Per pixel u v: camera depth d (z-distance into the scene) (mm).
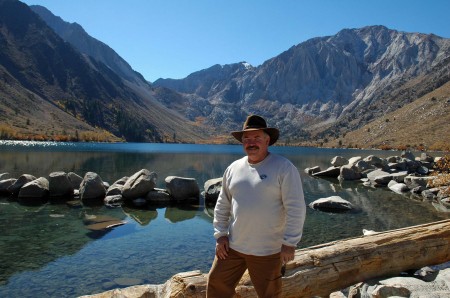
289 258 3975
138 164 53062
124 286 9477
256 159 4262
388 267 7254
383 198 25094
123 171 40750
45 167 41000
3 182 22984
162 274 10375
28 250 12297
